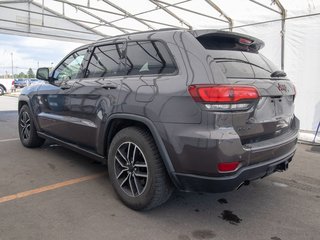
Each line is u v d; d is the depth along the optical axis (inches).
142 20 458.0
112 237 100.0
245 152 95.7
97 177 154.0
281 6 286.7
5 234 99.7
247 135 99.3
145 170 115.1
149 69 116.1
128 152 119.0
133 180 118.7
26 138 209.9
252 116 100.1
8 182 145.3
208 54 102.7
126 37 132.3
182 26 438.3
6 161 178.5
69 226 106.0
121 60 130.0
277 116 113.7
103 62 140.7
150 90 108.9
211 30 113.0
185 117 97.8
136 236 101.0
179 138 98.5
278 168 117.2
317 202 130.4
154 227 107.1
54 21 532.7
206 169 94.7
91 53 150.6
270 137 111.0
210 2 333.4
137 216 114.5
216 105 92.7
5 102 628.4
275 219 114.8
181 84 100.5
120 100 119.3
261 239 101.0
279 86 114.3
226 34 113.0
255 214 118.7
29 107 199.0
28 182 145.8
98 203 124.4
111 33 579.5
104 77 136.1
